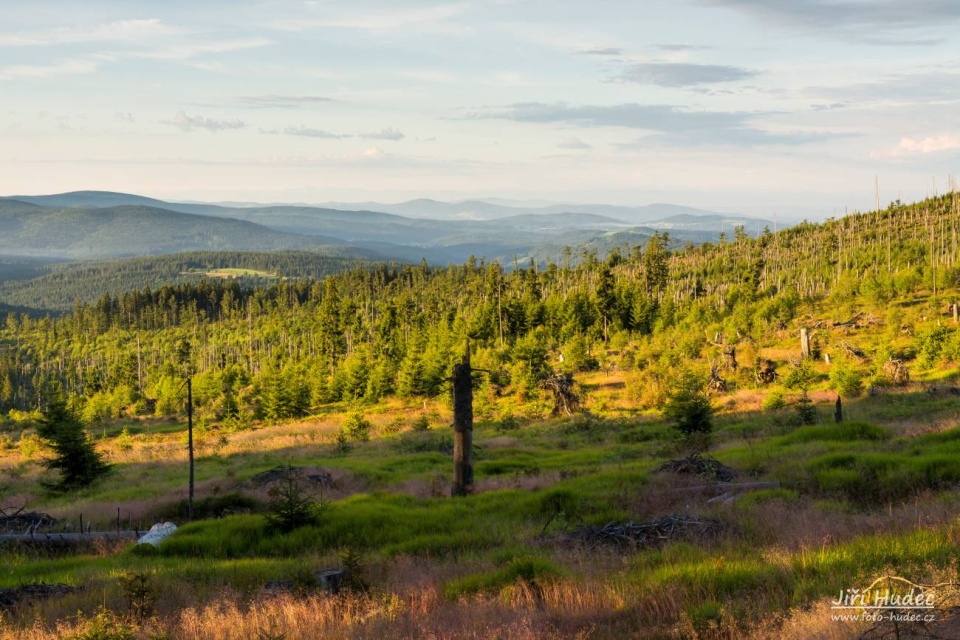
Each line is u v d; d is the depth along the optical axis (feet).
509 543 57.57
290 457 153.48
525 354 270.67
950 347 203.72
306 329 648.38
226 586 48.67
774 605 30.48
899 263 413.59
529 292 443.73
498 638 31.53
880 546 37.50
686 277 548.72
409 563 52.75
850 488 62.34
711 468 78.07
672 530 51.57
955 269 334.24
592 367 288.71
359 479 108.17
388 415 241.14
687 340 271.69
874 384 181.37
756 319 298.35
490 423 195.21
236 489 103.81
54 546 76.02
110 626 36.42
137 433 282.56
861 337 263.70
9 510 106.52
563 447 141.69
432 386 272.31
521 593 39.37
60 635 37.81
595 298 388.37
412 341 359.05
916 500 52.11
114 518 90.74
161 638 35.22
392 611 38.34
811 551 39.04
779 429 124.16
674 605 32.76
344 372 319.06
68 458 127.85
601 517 61.67
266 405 269.64
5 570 62.18
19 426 362.12
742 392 196.54
